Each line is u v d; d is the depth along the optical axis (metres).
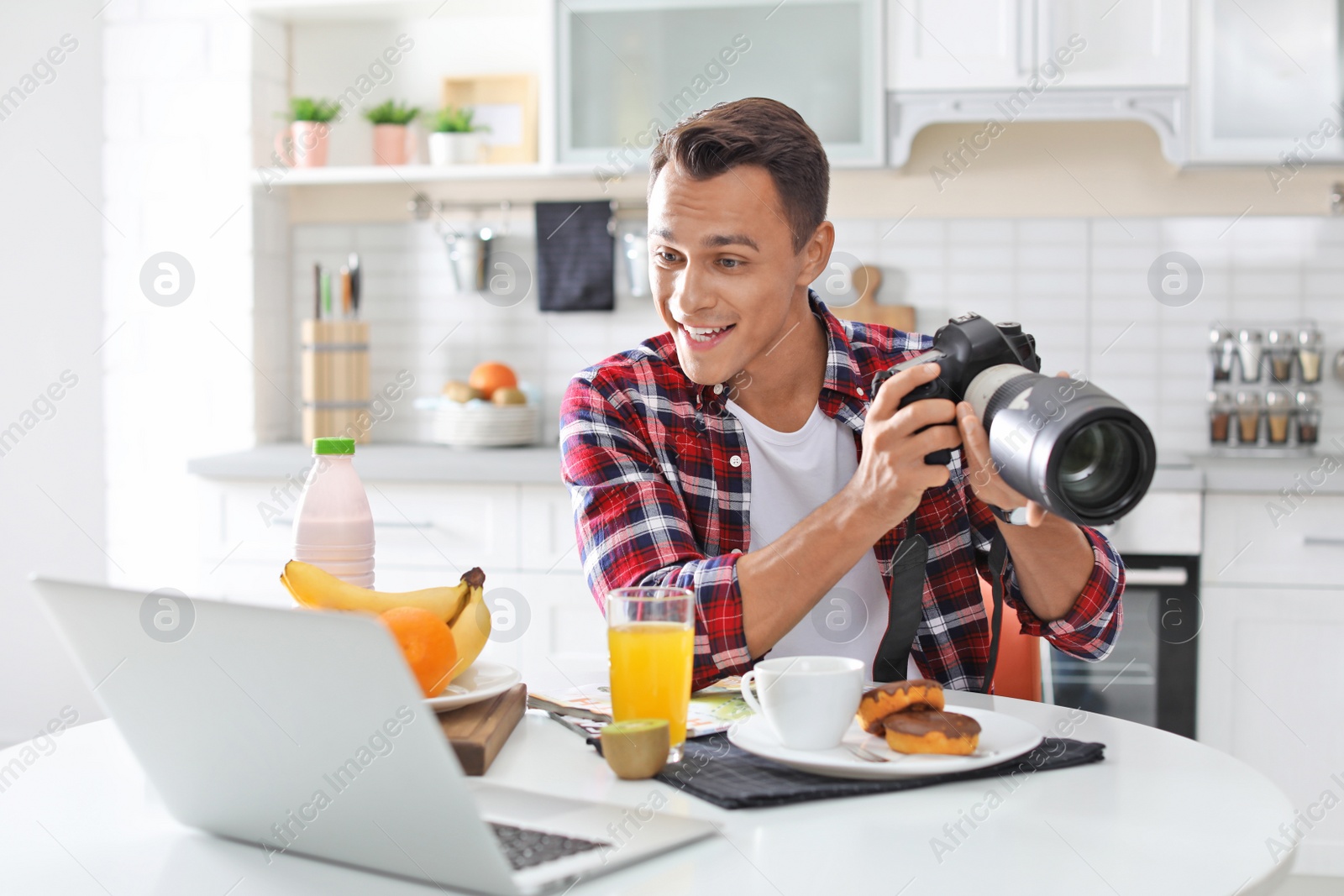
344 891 0.68
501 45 2.98
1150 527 2.35
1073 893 0.65
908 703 0.89
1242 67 2.53
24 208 3.12
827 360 1.33
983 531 1.31
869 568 1.31
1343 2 2.50
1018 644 1.32
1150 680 2.37
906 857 0.70
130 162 2.93
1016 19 2.56
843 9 2.61
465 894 0.67
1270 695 2.34
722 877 0.67
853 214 2.89
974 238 2.86
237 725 0.69
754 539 1.34
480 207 3.04
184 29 2.89
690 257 1.13
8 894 0.67
